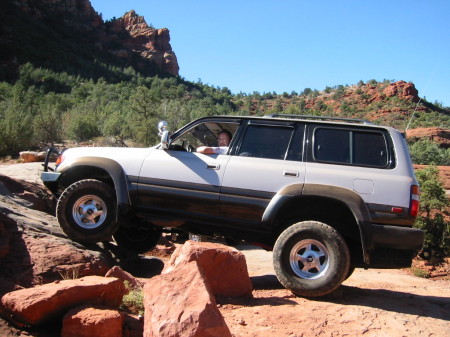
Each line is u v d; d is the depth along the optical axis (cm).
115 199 587
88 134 4025
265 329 389
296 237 488
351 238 521
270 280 595
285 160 530
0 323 351
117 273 472
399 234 475
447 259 1280
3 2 17212
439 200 1445
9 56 13875
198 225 554
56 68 14538
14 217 548
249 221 527
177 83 18825
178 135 584
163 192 556
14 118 2783
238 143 554
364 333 396
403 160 505
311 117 547
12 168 1363
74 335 336
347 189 494
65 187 634
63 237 576
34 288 376
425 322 439
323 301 485
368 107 14962
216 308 307
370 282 738
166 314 306
